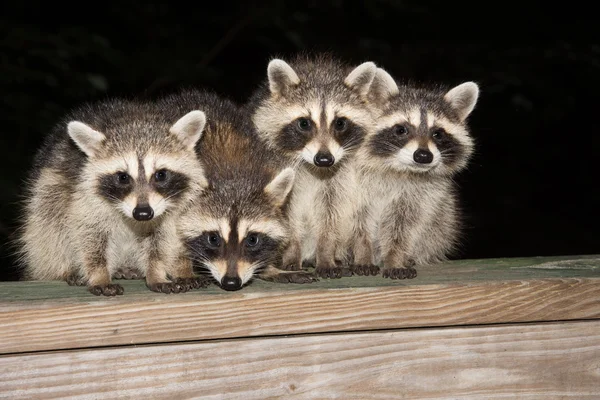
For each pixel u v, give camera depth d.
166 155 1.51
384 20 3.13
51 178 1.55
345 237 1.63
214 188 1.51
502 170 2.92
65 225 1.53
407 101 1.66
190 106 1.60
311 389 1.32
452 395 1.33
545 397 1.34
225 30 2.96
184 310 1.30
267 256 1.50
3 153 2.08
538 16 2.94
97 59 2.46
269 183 1.52
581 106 2.83
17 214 1.92
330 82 1.67
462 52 2.85
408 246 1.63
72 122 1.50
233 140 1.57
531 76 2.63
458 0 3.08
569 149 2.93
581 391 1.35
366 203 1.63
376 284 1.35
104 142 1.52
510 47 2.84
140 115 1.56
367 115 1.66
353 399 1.32
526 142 2.90
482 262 1.48
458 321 1.33
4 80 2.08
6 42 2.12
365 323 1.32
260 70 3.00
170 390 1.30
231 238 1.48
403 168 1.62
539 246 2.79
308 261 1.65
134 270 1.56
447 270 1.45
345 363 1.32
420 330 1.33
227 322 1.31
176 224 1.50
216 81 2.82
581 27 2.83
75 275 1.53
